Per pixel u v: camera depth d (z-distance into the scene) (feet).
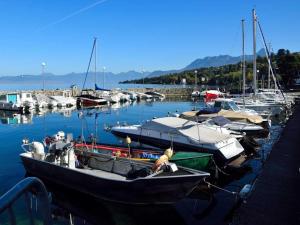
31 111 155.12
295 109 132.05
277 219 27.76
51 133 93.61
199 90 268.21
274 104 120.37
